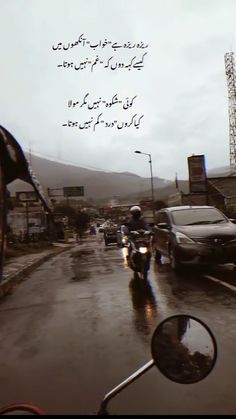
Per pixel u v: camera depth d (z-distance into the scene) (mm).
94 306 8492
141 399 3971
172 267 12867
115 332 6430
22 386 4508
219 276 11430
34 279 13750
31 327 7105
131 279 11953
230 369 4602
